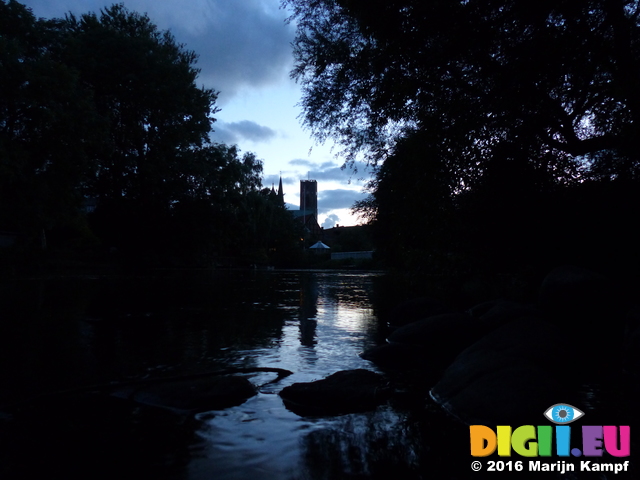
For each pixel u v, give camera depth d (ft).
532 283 34.24
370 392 13.73
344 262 199.00
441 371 17.80
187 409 12.85
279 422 11.91
